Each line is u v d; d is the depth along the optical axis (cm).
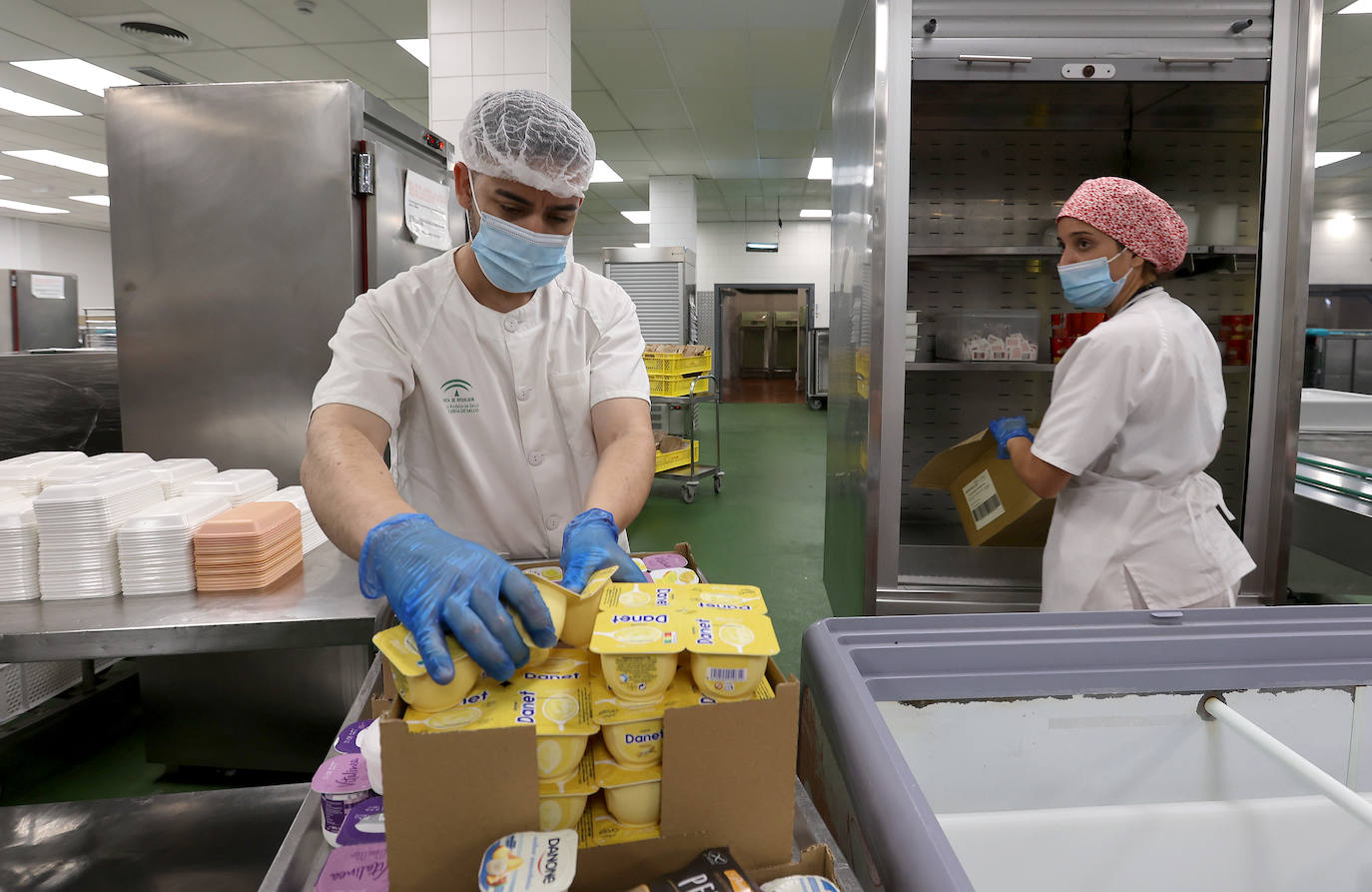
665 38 557
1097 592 162
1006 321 244
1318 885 78
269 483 196
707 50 580
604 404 133
